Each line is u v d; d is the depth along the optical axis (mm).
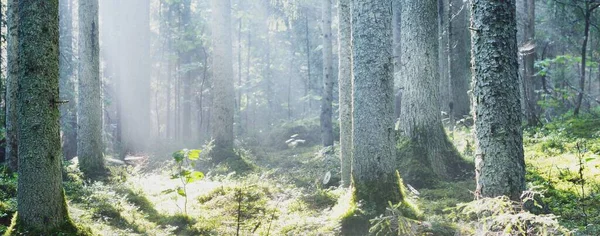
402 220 6445
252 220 9133
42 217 7051
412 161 12273
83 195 10875
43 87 7059
